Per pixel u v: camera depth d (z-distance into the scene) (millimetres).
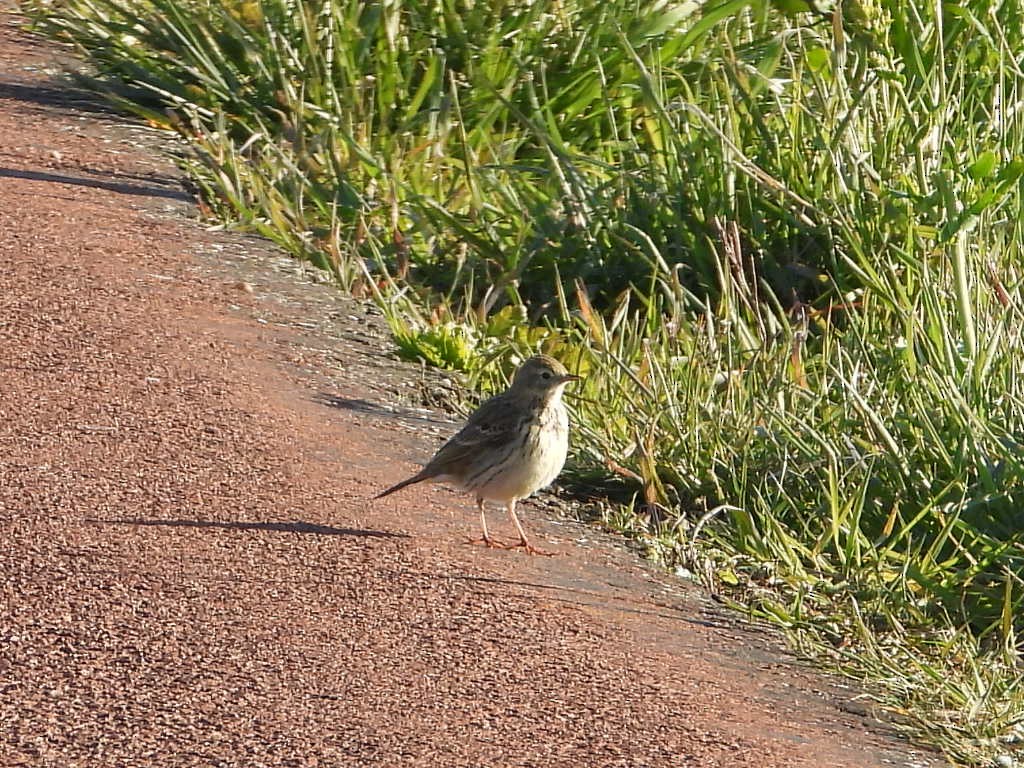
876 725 8469
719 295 15633
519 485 10008
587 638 8875
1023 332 12828
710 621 9555
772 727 8125
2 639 7996
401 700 7797
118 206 15648
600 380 12992
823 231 15727
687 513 11352
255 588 8875
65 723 7289
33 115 17953
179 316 13156
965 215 13523
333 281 14922
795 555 10648
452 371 13289
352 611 8750
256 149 17906
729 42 18172
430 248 16453
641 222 16422
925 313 13656
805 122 16656
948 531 10680
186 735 7277
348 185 16766
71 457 10344
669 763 7492
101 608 8422
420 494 10773
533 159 18625
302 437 11281
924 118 16406
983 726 8609
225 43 19328
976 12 17891
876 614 10164
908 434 12102
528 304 16109
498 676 8203
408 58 18703
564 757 7422
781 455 11781
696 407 12031
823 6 17250
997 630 10406
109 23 20438
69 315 12727
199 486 10180
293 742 7289
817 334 15039
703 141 16594
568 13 19172
